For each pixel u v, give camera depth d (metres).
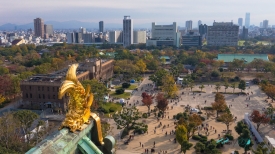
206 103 130.38
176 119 106.44
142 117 109.06
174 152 79.19
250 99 137.25
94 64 155.75
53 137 16.22
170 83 140.00
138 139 88.50
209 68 196.75
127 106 124.50
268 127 94.44
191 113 114.00
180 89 159.50
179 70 194.88
